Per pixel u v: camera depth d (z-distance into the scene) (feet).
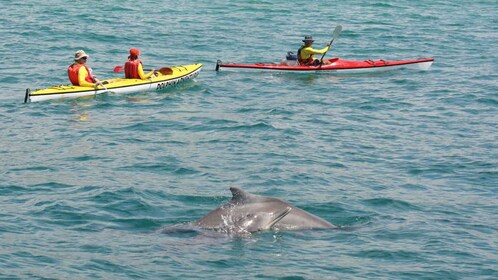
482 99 102.27
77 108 94.79
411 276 47.06
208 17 172.86
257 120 88.38
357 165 71.56
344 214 57.93
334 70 120.78
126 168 69.10
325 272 47.06
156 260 47.83
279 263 47.85
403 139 81.66
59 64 121.60
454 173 69.56
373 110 95.71
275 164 70.85
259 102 99.55
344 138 81.41
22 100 98.27
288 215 52.95
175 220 55.67
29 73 114.32
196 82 111.75
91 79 102.68
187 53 134.00
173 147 76.84
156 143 78.43
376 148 77.82
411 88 109.91
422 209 59.52
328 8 191.62
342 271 47.32
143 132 83.25
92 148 76.28
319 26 165.17
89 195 60.64
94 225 54.19
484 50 142.41
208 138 80.64
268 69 119.14
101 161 71.46
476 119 91.45
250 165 70.54
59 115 90.99
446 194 63.46
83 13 171.22
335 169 69.92
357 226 55.16
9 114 90.99
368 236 53.11
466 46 146.51
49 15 167.22
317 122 88.58
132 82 104.58
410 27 167.22
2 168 68.74
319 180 66.33
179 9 182.70
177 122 87.86
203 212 57.47
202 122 87.86
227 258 48.19
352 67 121.29
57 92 98.63
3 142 78.38
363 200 61.21
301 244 50.62
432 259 49.67
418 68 124.77
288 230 52.37
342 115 92.68
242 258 48.29
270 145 77.82
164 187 63.31
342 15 181.27
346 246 51.06
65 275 45.68
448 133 84.53
